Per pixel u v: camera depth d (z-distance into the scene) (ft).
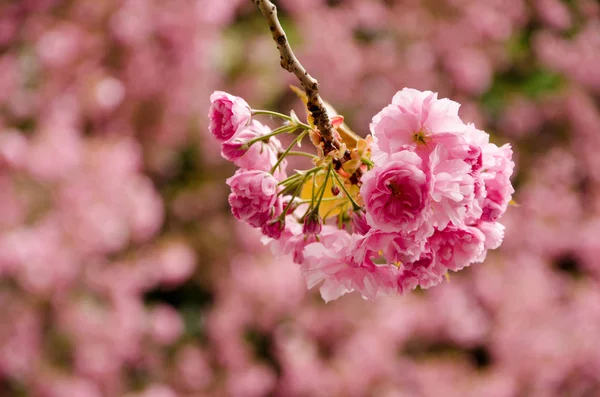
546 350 17.42
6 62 16.07
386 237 3.67
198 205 19.21
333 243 4.03
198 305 18.76
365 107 19.74
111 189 15.43
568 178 21.27
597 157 22.00
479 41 21.16
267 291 17.02
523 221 20.43
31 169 14.62
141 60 16.74
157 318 16.75
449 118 3.51
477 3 21.02
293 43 19.85
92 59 16.43
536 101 22.24
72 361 14.80
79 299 15.20
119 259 16.66
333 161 3.97
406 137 3.56
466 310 18.15
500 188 3.95
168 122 18.01
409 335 17.67
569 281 20.10
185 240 18.62
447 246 3.77
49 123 15.66
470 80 20.77
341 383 16.31
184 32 16.85
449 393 16.61
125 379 15.92
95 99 16.21
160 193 19.22
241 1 20.65
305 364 16.39
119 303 15.79
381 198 3.50
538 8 22.95
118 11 16.21
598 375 17.25
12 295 14.11
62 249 14.53
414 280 3.86
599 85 22.93
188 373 16.66
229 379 16.78
